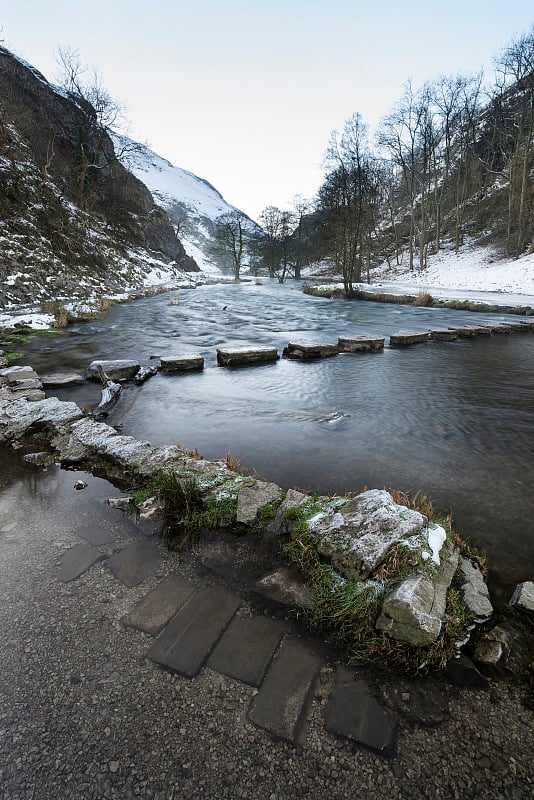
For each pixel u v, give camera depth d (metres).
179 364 8.86
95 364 8.09
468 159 43.19
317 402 6.94
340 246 31.16
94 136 41.00
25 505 3.69
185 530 3.32
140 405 6.71
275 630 2.36
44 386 7.50
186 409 6.54
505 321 16.09
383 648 2.18
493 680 2.07
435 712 1.90
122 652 2.20
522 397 7.27
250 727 1.83
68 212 28.42
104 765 1.69
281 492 3.69
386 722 1.85
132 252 37.44
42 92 38.22
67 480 4.15
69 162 37.34
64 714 1.89
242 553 3.05
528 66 30.72
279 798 1.58
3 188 22.67
